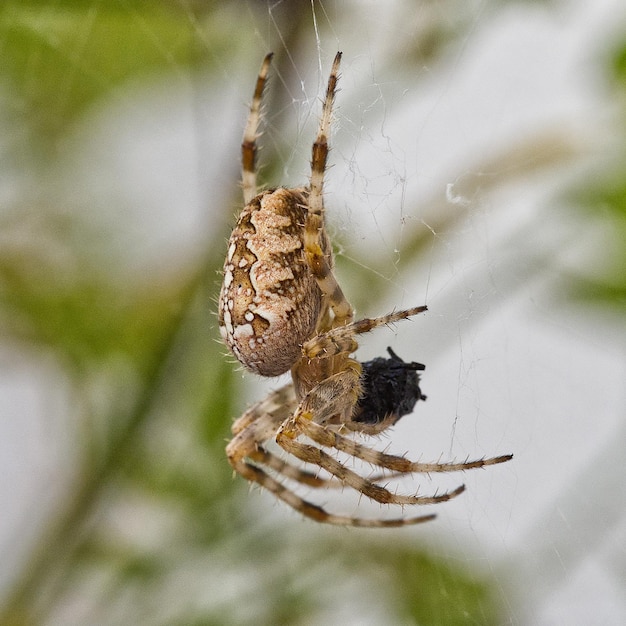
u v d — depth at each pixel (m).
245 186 0.18
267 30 0.18
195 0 0.18
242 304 0.18
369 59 0.18
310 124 0.18
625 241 0.18
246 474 0.18
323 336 0.18
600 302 0.18
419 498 0.18
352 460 0.18
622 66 0.18
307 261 0.18
